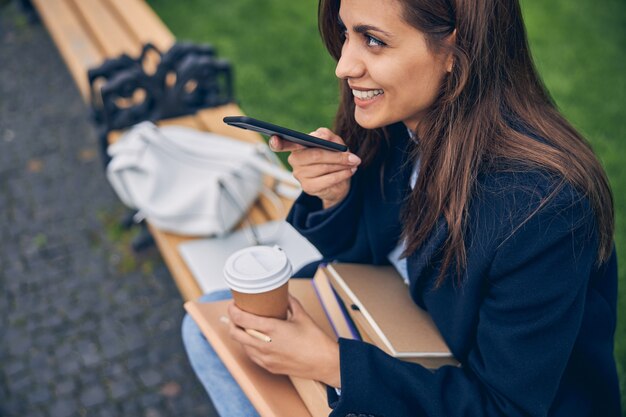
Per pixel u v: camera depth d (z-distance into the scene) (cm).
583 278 139
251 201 263
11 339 300
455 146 142
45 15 425
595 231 140
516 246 136
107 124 312
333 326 172
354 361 151
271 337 156
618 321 297
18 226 359
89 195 378
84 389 279
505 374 144
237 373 162
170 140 269
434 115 147
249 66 464
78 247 345
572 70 473
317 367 154
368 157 176
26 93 464
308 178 167
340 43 161
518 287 139
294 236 256
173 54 316
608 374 164
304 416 157
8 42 520
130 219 348
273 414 154
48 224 360
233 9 536
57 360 290
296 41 494
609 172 382
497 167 139
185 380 282
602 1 557
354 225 183
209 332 168
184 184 260
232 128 318
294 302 164
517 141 139
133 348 296
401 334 160
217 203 251
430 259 152
